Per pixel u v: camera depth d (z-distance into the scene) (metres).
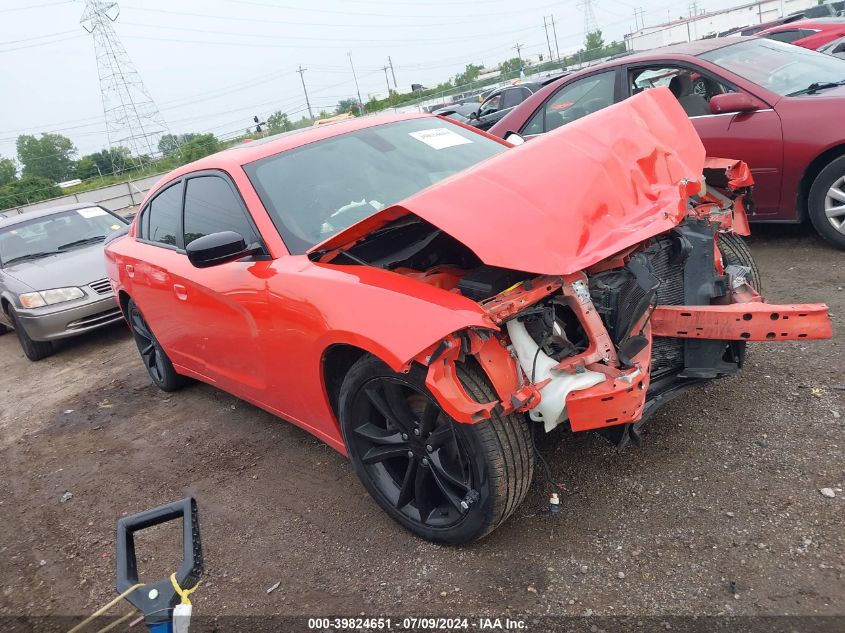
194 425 4.57
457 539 2.62
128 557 1.62
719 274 3.11
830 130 4.77
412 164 3.63
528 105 6.49
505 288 2.49
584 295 2.43
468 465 2.49
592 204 2.57
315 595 2.61
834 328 3.87
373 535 2.91
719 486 2.72
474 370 2.44
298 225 3.21
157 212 4.44
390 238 2.98
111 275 5.16
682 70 5.55
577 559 2.48
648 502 2.71
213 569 2.92
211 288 3.45
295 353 2.93
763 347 3.81
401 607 2.44
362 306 2.53
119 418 5.04
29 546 3.49
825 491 2.56
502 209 2.44
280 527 3.12
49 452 4.68
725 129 5.27
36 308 6.99
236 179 3.45
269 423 4.32
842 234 4.96
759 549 2.35
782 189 5.14
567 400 2.34
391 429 2.76
